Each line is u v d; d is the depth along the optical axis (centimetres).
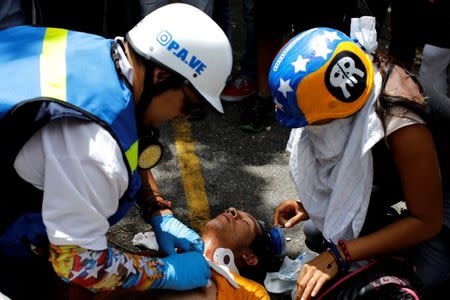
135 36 164
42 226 162
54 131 148
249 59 388
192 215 299
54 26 308
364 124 192
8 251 179
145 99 165
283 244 262
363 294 201
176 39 161
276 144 357
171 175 327
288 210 262
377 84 191
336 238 212
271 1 332
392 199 227
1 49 165
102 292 201
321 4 318
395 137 189
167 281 188
